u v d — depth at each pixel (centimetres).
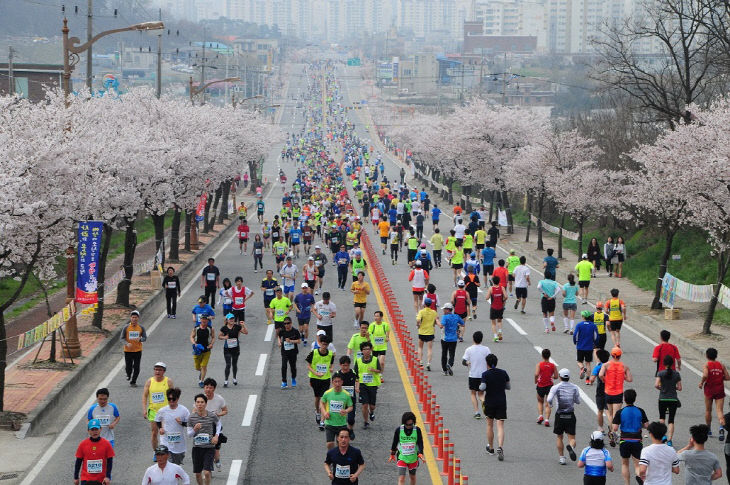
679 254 7725
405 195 13525
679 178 5244
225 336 4200
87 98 5909
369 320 5894
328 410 3136
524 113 11894
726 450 2981
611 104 11988
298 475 3045
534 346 5131
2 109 4353
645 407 3938
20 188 3594
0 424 3569
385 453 3288
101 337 5206
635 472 3019
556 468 3153
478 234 8475
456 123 12962
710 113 5572
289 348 4169
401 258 9125
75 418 3778
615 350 3419
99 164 4762
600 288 7244
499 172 11250
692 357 4997
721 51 7506
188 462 3206
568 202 8212
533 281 7681
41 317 6131
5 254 3766
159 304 6550
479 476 3062
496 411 3262
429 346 4562
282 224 10456
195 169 7438
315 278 6981
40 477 3062
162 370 3195
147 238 10919
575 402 3195
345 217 9469
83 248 4597
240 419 3703
